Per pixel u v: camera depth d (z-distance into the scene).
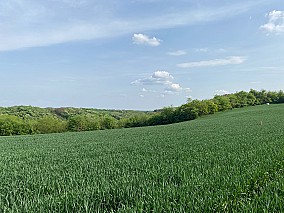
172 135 31.00
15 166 13.52
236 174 8.15
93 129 85.25
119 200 6.57
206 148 16.56
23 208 5.97
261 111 83.44
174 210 5.38
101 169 10.86
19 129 73.81
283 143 16.39
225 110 104.69
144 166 10.88
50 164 13.80
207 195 6.14
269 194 6.19
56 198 6.50
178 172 9.05
